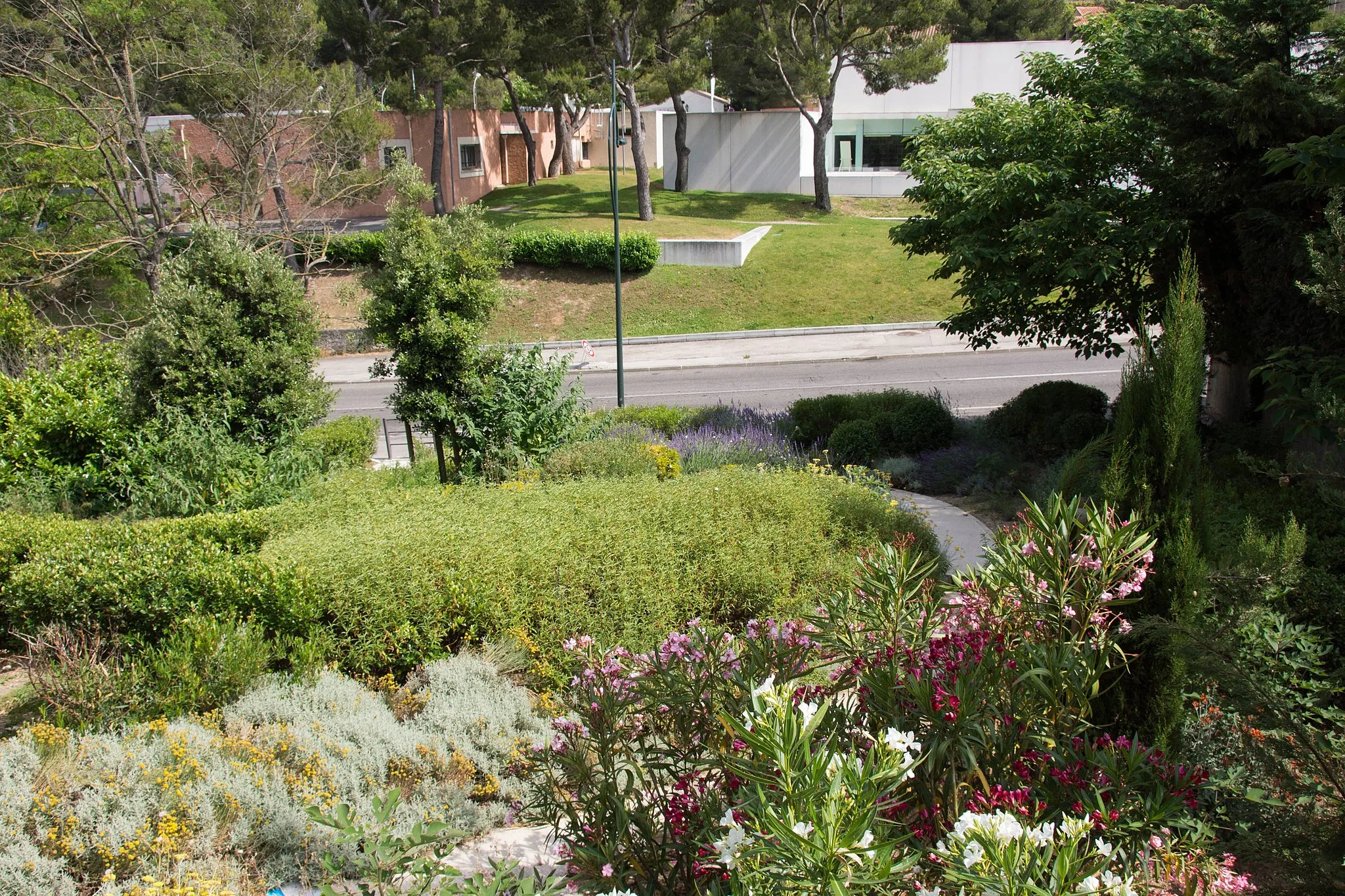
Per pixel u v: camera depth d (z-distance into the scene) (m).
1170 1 11.88
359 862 3.52
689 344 24.45
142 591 6.71
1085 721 3.59
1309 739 3.53
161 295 10.68
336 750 5.07
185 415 10.24
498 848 4.66
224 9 23.30
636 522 7.82
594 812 3.57
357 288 27.81
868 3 28.11
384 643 6.49
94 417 11.46
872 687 3.29
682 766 3.70
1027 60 12.94
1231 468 8.89
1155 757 3.37
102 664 5.97
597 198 34.94
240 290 10.92
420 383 11.36
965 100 35.88
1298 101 8.56
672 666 3.78
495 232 11.57
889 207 33.75
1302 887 3.23
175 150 21.56
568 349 24.50
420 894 3.38
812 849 2.19
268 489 9.75
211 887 4.07
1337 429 5.11
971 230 11.89
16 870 4.00
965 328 12.23
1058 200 11.12
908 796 2.94
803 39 30.20
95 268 22.25
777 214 32.50
